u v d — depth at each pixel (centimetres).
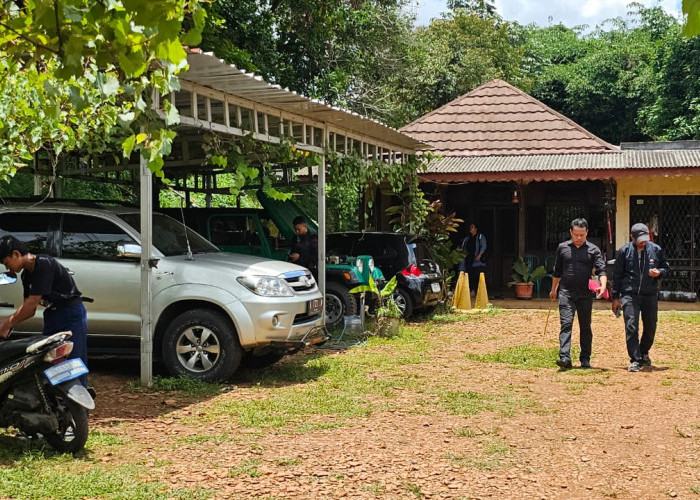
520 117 2091
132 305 830
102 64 340
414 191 1673
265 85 854
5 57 430
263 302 809
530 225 2062
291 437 621
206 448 588
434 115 2131
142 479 509
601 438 626
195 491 483
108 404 734
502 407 731
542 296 1928
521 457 570
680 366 970
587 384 850
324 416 693
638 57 3597
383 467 541
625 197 1878
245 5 2084
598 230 2009
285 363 962
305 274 914
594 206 2014
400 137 1428
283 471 529
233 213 1344
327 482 507
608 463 557
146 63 348
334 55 2602
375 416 695
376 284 1311
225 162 861
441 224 1694
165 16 298
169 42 324
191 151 1348
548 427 661
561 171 1728
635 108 3553
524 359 1005
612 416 702
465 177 1772
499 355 1029
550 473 532
